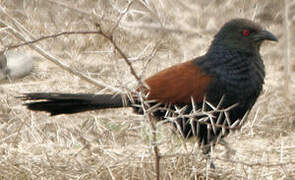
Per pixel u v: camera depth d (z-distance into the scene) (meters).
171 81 9.09
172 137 9.06
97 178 8.33
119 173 8.42
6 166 8.70
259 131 10.71
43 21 13.92
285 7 13.97
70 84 12.34
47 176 8.49
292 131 11.15
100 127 10.31
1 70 12.55
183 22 15.12
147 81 9.26
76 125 10.62
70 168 8.59
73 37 13.62
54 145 9.52
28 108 8.81
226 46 9.16
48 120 10.70
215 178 8.60
